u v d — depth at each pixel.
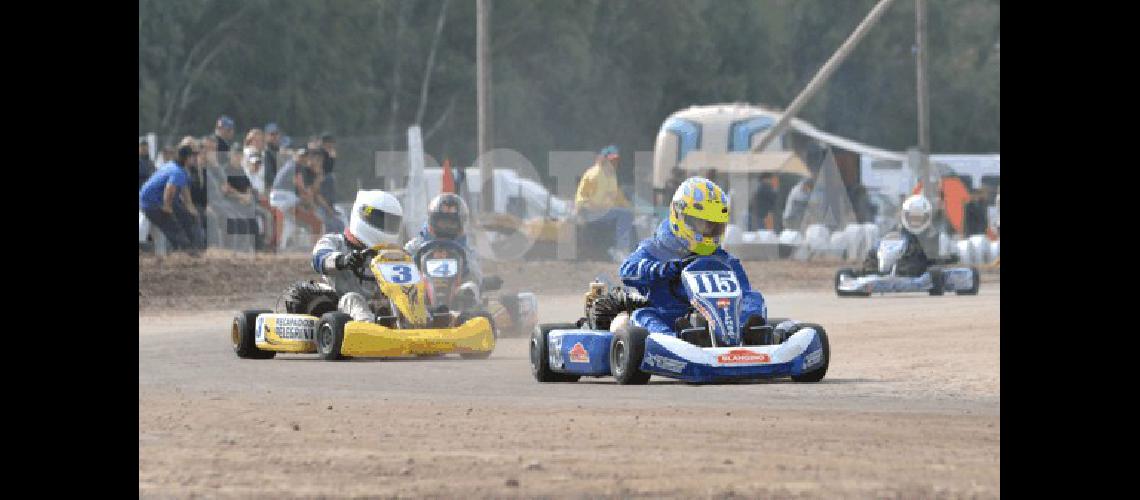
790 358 45.12
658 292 47.81
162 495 27.34
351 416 37.75
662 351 44.53
